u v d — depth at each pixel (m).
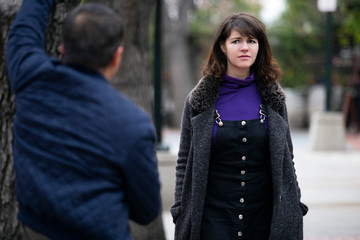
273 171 6.21
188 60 43.59
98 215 3.98
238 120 6.34
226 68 6.65
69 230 4.02
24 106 4.23
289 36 42.22
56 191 3.98
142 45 12.48
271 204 6.39
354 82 38.09
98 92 4.13
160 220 10.23
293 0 41.69
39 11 4.70
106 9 4.29
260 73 6.55
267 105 6.41
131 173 4.10
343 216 14.06
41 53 4.43
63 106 4.11
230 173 6.32
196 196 6.24
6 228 5.79
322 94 40.19
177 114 42.12
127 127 4.09
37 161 4.08
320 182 18.84
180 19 41.00
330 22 27.23
